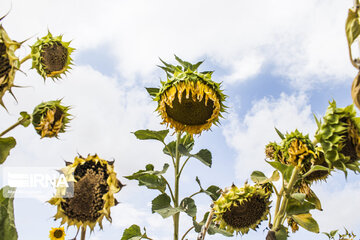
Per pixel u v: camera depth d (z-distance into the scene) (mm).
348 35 742
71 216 799
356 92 734
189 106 1380
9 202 788
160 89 1349
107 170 827
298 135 1070
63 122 1214
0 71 752
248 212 1098
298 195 1043
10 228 777
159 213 1188
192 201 1269
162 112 1349
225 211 1082
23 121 917
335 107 1045
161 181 1334
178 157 1373
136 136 1373
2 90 756
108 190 814
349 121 1023
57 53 1799
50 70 1792
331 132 1012
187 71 1339
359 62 732
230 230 1109
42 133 1146
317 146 1140
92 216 802
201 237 1108
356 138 1007
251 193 1082
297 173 1071
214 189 1350
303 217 1095
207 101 1386
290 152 1053
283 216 1113
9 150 811
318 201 1170
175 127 1384
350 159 1024
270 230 1068
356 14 735
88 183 808
